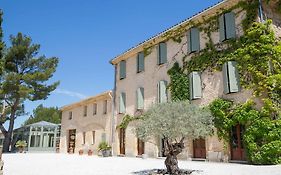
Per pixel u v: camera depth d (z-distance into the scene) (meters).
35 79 30.64
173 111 9.63
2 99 30.38
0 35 20.61
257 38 13.61
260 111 12.75
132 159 18.00
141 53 21.75
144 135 9.73
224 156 14.14
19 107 33.31
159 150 18.80
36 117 72.00
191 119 9.48
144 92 20.91
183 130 9.20
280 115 12.43
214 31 16.20
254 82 13.27
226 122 14.04
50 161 16.78
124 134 22.61
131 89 22.39
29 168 12.38
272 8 14.48
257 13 13.96
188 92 17.09
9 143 31.64
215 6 15.96
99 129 26.19
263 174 8.70
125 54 23.36
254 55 13.51
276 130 12.06
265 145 12.10
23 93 28.83
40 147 33.75
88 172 10.62
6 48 30.64
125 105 22.72
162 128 9.37
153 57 20.67
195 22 17.55
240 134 13.86
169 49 19.30
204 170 10.50
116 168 12.02
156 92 19.70
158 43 20.42
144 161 15.98
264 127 12.32
